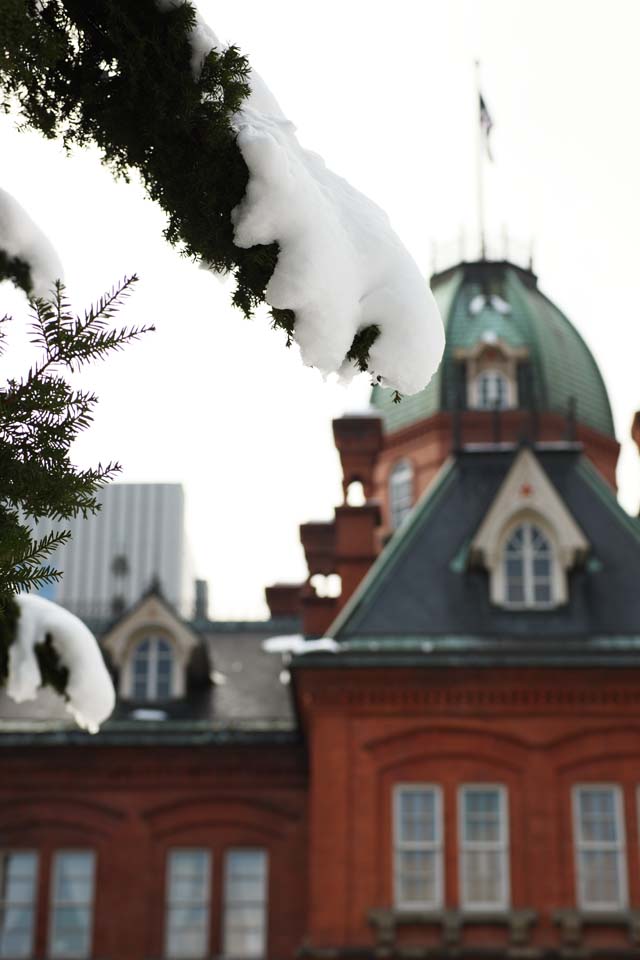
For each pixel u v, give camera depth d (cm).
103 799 5412
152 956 5238
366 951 4712
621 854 4828
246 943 5256
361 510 6212
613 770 4891
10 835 5375
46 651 1669
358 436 6488
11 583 1106
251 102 1266
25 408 1088
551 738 4909
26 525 1123
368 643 5016
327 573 6412
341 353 1227
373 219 1265
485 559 5188
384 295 1249
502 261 8925
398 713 4944
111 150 1285
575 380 8525
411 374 1266
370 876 4812
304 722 5266
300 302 1206
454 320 8600
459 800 4878
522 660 4903
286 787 5403
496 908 4788
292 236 1206
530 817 4856
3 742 5422
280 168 1202
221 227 1243
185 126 1234
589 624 5094
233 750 5438
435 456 8225
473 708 4938
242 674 5950
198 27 1245
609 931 4753
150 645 5778
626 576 5259
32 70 1216
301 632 6366
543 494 5241
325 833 4847
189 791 5419
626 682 4938
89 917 5294
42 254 1396
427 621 5106
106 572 12238
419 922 4762
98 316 1095
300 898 5288
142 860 5347
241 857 5356
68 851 5366
